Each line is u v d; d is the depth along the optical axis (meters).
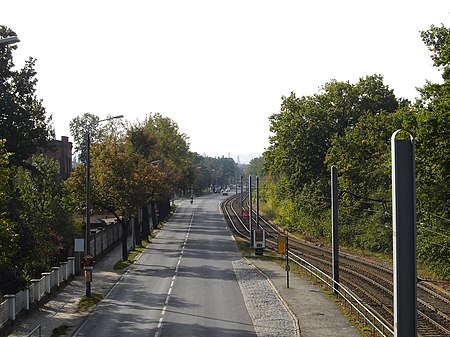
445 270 41.25
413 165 14.98
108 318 29.98
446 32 38.28
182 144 100.69
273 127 81.88
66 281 40.72
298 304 33.22
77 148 142.62
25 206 36.56
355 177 63.66
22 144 37.16
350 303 29.52
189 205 144.75
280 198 104.19
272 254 59.91
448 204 40.69
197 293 37.25
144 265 50.84
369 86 78.94
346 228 65.75
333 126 76.44
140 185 52.66
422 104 37.38
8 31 37.53
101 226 64.44
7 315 27.09
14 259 31.62
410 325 14.80
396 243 14.91
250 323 28.81
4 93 36.69
